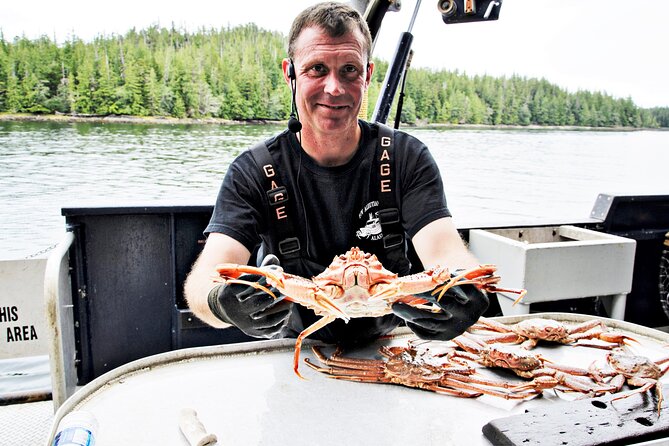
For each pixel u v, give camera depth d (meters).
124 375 1.59
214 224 1.83
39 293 2.58
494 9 3.01
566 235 3.57
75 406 1.40
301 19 1.77
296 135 1.94
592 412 1.31
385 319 1.96
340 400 1.48
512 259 2.95
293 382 1.58
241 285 1.31
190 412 1.33
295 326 2.01
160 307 2.94
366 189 1.93
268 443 1.26
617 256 3.05
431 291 1.34
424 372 1.55
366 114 3.12
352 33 1.72
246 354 1.77
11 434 2.43
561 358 1.82
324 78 1.73
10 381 3.26
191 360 1.71
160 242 2.88
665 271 3.76
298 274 2.00
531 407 1.47
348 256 1.45
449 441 1.29
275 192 1.88
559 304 3.53
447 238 1.85
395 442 1.27
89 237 2.76
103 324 2.85
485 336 2.00
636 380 1.55
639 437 1.20
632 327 2.03
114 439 1.25
